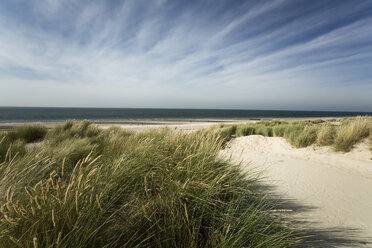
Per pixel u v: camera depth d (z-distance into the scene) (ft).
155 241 4.65
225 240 4.59
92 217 4.21
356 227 6.33
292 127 27.71
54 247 3.71
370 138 17.29
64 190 4.96
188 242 4.58
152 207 5.51
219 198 6.73
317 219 6.79
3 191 5.23
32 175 6.69
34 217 3.94
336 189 9.73
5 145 12.69
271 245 4.79
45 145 13.39
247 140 25.54
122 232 4.58
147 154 9.21
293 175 12.07
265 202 7.79
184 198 5.97
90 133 25.81
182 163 7.93
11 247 3.73
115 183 5.90
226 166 8.75
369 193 9.26
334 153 17.34
